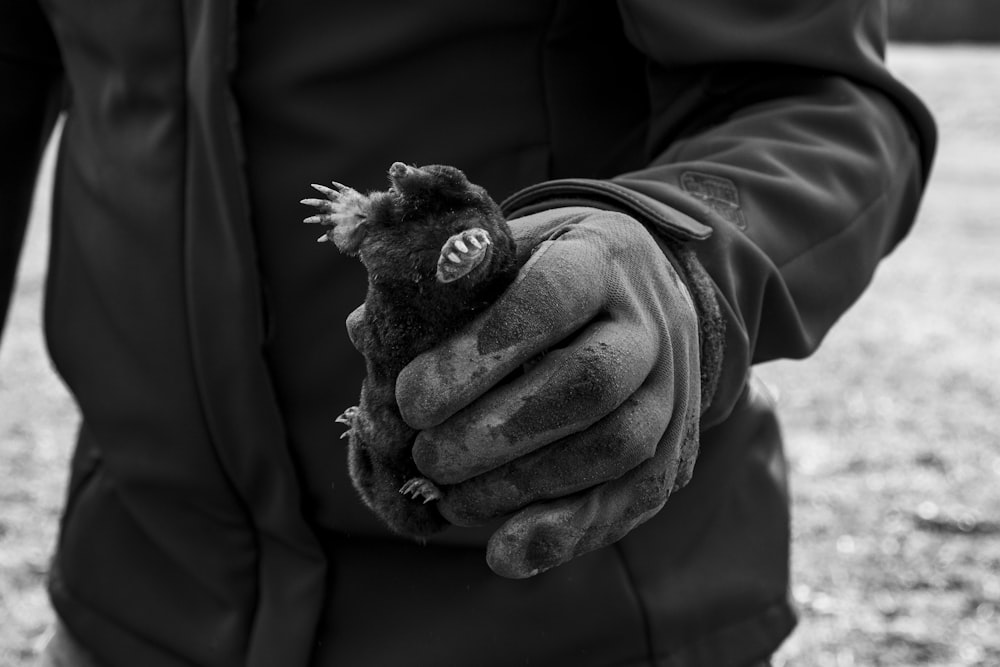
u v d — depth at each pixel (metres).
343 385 0.82
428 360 0.59
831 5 0.75
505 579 0.80
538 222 0.64
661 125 0.80
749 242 0.68
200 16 0.82
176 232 0.83
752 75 0.76
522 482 0.59
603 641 0.80
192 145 0.82
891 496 2.65
